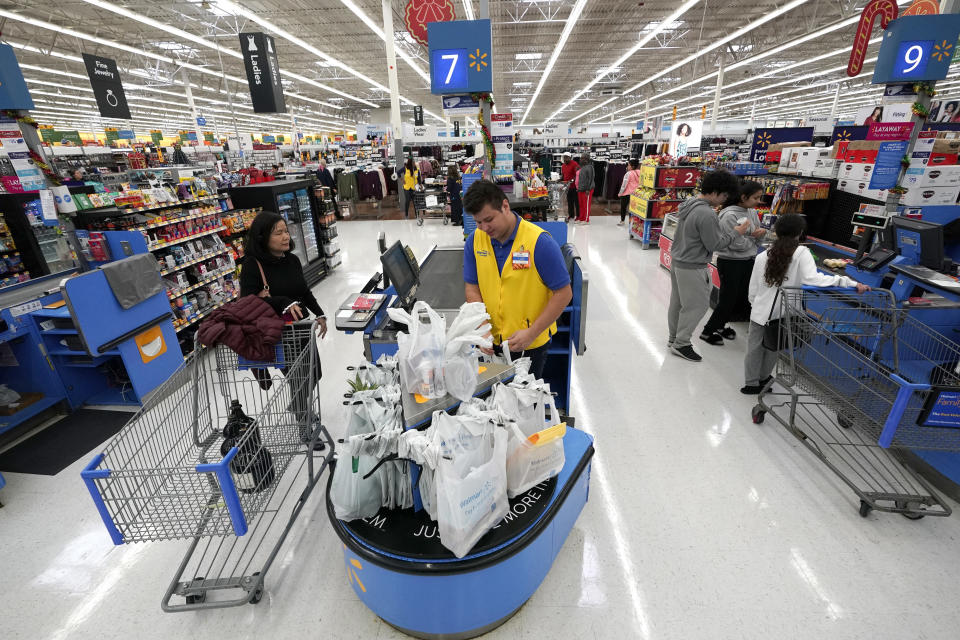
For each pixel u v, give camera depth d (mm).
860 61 3498
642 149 13461
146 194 3807
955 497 2209
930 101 3189
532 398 1573
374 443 1368
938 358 2510
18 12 9969
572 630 1670
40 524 2258
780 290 2506
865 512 2127
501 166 4406
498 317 2021
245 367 2053
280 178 8250
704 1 11273
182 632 1706
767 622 1679
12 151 3000
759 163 6359
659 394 3285
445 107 3061
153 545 2117
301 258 6039
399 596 1490
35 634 1719
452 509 1310
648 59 18984
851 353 2291
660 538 2059
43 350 3053
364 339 2123
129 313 3084
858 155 3842
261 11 12125
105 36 13203
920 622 1660
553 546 1725
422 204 11070
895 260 2842
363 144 19688
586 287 2482
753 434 2799
